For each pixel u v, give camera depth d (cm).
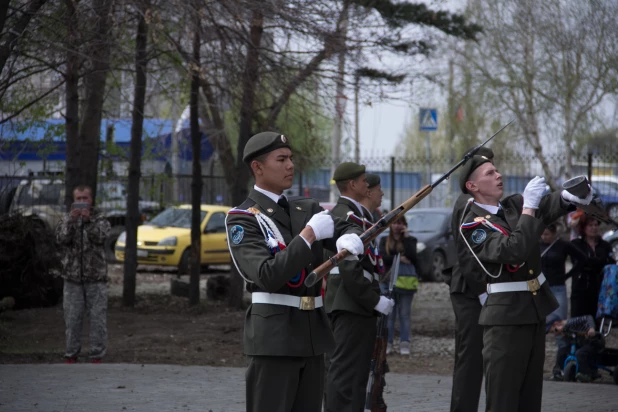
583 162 2711
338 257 563
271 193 617
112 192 2311
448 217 2555
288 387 596
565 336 1277
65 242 1273
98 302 1283
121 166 2322
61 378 1136
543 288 754
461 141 3294
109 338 1521
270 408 594
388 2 1650
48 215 1880
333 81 1683
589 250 1340
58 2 1501
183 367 1262
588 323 1245
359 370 850
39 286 1769
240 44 1638
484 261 753
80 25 1520
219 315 1783
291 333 592
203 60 1703
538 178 731
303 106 1783
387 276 1438
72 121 1770
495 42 2522
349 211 897
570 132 2522
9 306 1599
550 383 1205
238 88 1712
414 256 1467
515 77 2559
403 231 1464
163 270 2697
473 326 884
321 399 620
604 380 1275
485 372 762
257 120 1828
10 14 1433
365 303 826
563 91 2522
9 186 1809
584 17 2409
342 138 3728
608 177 2645
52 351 1397
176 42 1644
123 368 1234
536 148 2619
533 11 2470
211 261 2530
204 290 2198
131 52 1673
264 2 1540
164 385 1102
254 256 583
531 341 749
